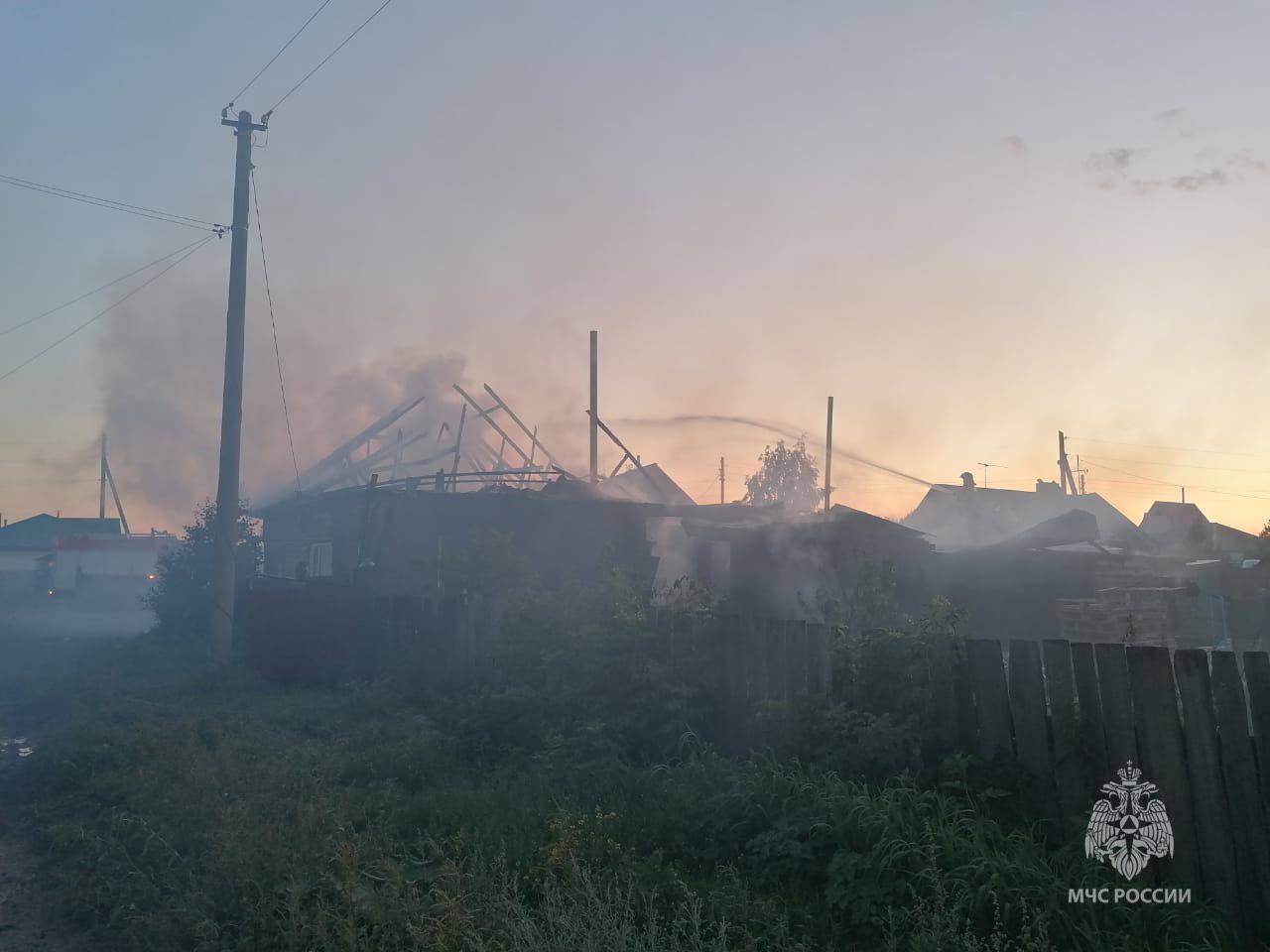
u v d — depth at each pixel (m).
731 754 8.68
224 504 19.77
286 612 16.89
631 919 5.14
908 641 6.93
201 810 7.77
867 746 6.61
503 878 5.64
